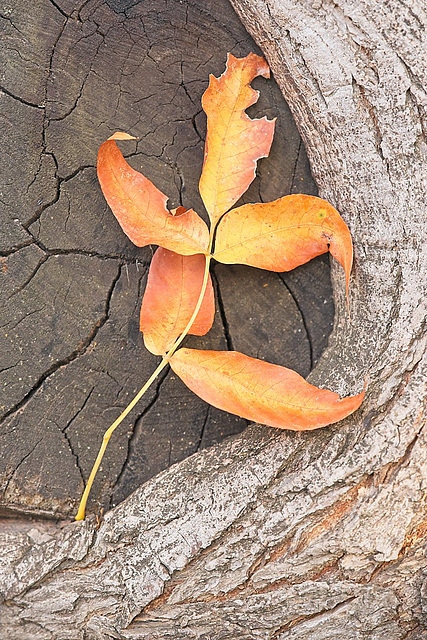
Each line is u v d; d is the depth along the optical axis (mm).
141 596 755
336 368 774
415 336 755
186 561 756
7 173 784
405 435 751
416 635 761
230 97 773
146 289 767
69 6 783
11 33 781
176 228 764
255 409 754
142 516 767
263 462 763
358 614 756
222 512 759
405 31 754
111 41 786
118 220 763
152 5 787
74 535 771
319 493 754
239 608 756
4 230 785
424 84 754
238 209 761
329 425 761
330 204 759
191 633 757
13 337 788
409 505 750
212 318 771
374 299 767
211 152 768
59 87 785
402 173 760
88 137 788
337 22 762
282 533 754
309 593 756
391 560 753
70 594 757
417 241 758
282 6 766
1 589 757
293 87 777
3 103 782
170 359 767
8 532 777
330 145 772
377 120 762
